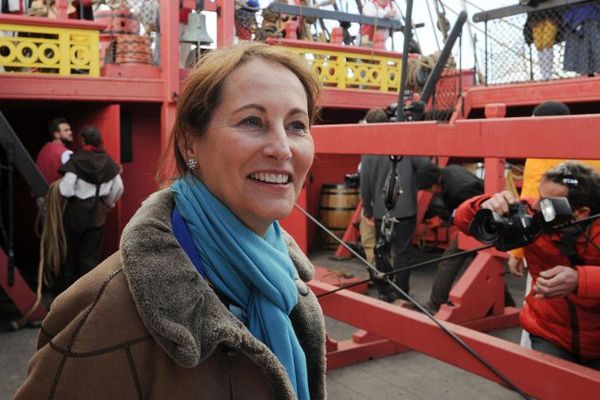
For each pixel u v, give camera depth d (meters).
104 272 0.99
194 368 0.95
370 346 4.01
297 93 1.07
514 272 3.62
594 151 2.08
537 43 6.07
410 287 5.98
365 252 6.08
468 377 3.72
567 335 2.49
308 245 7.93
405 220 5.15
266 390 1.00
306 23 9.24
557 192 2.29
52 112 7.80
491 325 4.54
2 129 4.79
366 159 5.30
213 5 6.87
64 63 6.39
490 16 6.40
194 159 1.09
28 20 6.17
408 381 3.67
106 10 7.08
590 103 6.09
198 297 0.95
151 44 7.24
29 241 7.82
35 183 4.94
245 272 1.03
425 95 4.54
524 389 2.38
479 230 2.30
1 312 5.29
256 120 1.04
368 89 8.54
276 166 1.04
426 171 4.67
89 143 5.39
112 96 6.52
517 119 2.30
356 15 8.59
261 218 1.05
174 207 1.08
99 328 0.94
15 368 4.00
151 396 0.94
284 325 1.05
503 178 4.53
